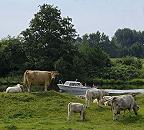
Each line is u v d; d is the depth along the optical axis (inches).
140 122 1151.6
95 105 1443.2
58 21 3243.1
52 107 1354.6
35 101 1419.8
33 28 3235.7
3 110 1316.4
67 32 3243.1
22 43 3302.2
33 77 1572.3
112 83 3415.4
